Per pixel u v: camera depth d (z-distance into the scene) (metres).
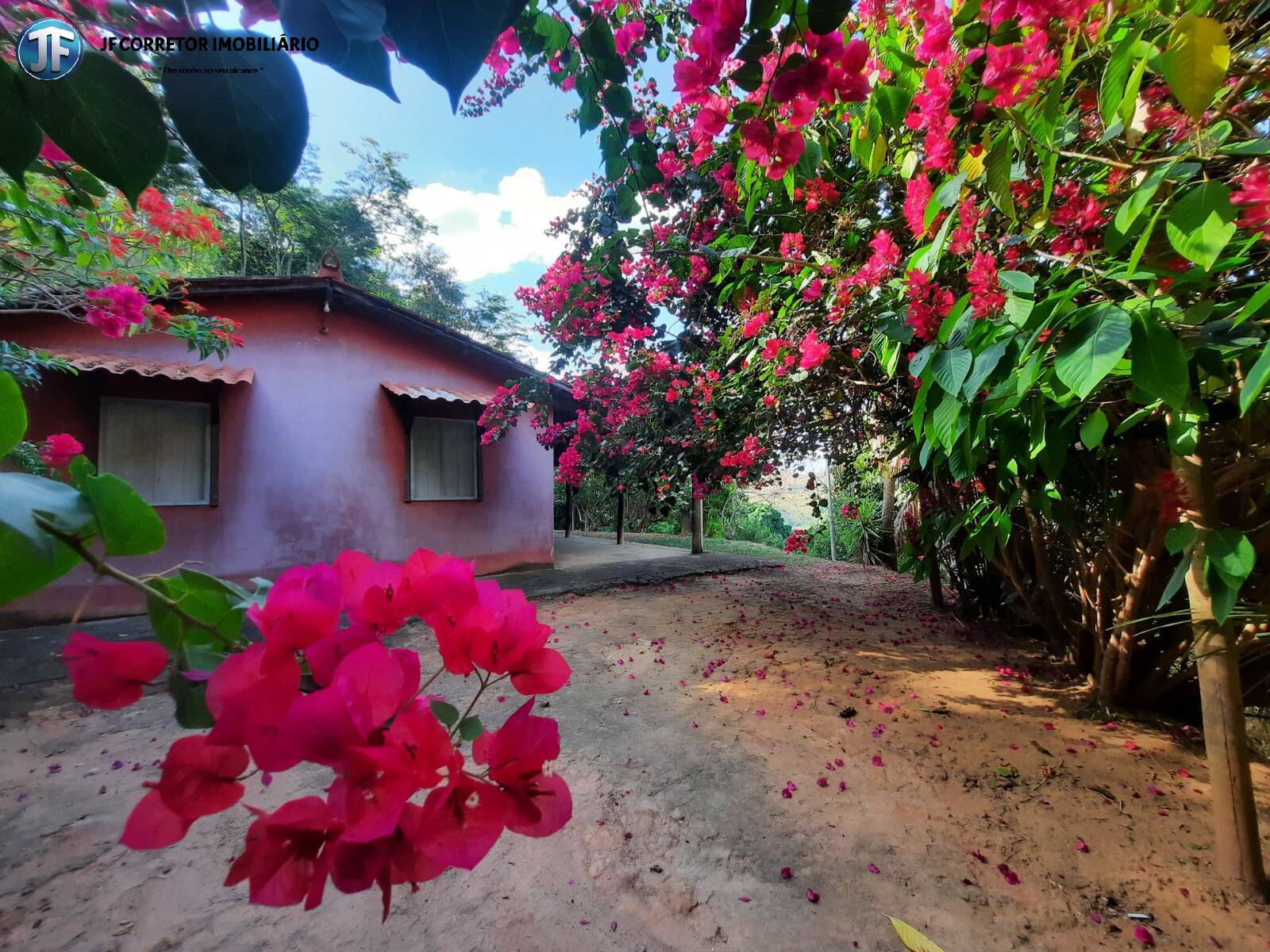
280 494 4.96
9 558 0.32
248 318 4.83
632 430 4.39
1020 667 3.39
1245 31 1.02
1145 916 1.44
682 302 4.00
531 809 0.36
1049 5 0.92
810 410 3.65
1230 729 1.53
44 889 1.53
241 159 0.38
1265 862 1.66
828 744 2.39
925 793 2.01
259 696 0.32
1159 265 1.06
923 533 2.95
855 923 1.43
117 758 2.24
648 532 12.35
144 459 4.40
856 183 2.22
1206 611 1.51
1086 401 1.35
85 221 2.44
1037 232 1.25
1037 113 1.02
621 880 1.58
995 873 1.60
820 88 0.78
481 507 6.19
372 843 0.30
